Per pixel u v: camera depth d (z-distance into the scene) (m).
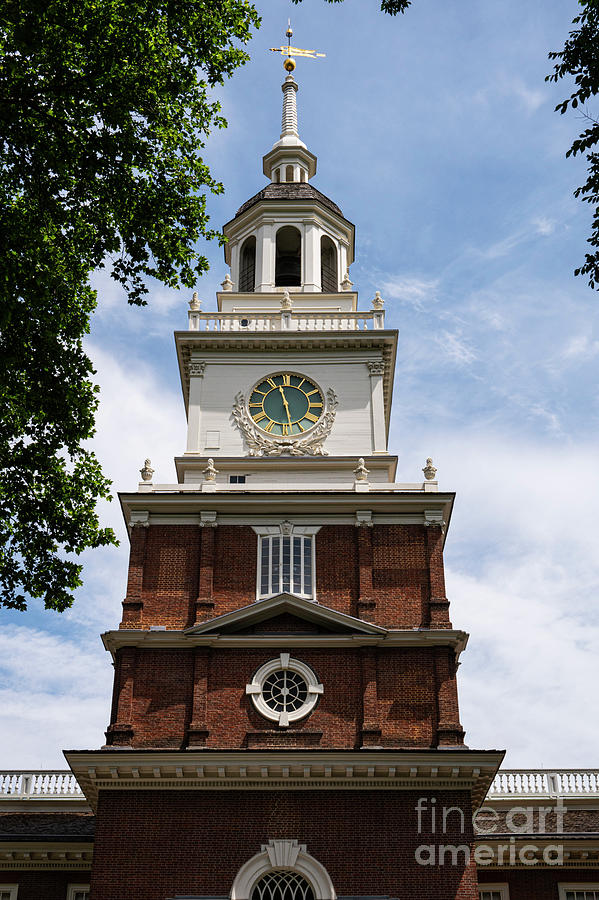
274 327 42.12
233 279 46.31
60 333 29.81
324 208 46.66
